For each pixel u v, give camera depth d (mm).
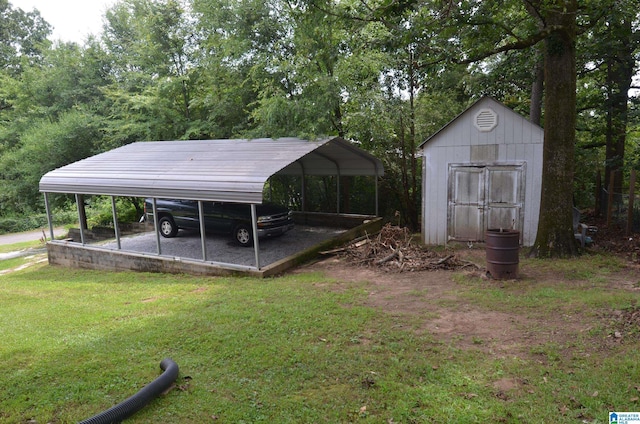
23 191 25109
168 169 12367
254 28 16312
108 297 8727
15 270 15609
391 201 17797
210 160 12328
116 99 21859
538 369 4402
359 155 14906
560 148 9258
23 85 27922
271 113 14508
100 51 27000
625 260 9102
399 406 3852
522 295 6918
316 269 10273
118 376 4648
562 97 9117
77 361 5121
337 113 16047
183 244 13953
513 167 11172
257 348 5223
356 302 7086
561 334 5250
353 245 11891
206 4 16719
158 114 20688
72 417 3844
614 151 16312
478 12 9211
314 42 14477
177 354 5199
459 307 6539
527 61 13383
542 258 9453
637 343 4773
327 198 18766
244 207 13273
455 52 9656
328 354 4973
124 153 15531
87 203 27203
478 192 11594
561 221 9422
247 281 9430
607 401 3762
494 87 15414
